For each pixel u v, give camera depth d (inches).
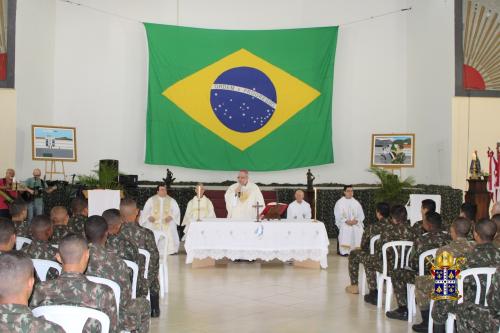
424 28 548.7
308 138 572.7
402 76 587.5
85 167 557.9
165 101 559.8
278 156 572.1
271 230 355.3
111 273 155.1
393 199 473.4
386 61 587.8
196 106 565.6
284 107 573.3
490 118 492.1
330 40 573.9
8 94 478.0
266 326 226.5
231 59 571.8
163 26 559.8
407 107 584.1
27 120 502.6
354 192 534.9
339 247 438.6
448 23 499.2
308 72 573.0
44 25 533.0
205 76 567.2
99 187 457.1
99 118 563.8
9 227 152.9
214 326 225.6
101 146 563.2
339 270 360.8
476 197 409.4
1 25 474.9
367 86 587.2
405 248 251.8
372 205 537.3
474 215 251.0
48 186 474.9
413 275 230.2
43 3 529.7
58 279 121.3
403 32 587.8
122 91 569.0
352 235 435.2
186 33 564.4
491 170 469.1
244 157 570.3
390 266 250.5
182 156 563.5
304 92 573.0
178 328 221.8
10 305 90.4
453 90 489.7
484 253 178.5
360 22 587.5
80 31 562.6
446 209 471.8
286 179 585.0
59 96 556.7
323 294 287.7
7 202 397.7
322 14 586.6
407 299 235.8
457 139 490.0
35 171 454.0
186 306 259.3
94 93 563.5
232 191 404.8
